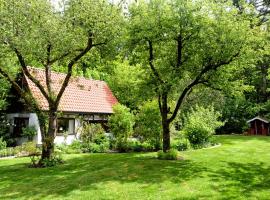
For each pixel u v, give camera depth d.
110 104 32.03
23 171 16.02
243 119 41.19
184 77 17.23
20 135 25.88
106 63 19.75
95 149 23.58
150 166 15.93
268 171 14.93
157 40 17.11
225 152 21.38
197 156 19.39
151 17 16.36
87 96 30.23
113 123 25.06
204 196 10.86
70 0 15.86
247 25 16.38
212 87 17.88
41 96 25.17
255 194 11.05
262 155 20.03
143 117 24.00
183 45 17.64
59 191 11.94
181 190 11.62
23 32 14.79
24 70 16.88
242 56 16.61
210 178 13.38
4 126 25.38
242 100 42.44
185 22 16.23
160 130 23.56
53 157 18.02
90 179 13.57
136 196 11.04
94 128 26.22
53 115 17.78
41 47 15.23
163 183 12.62
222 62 16.75
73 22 16.25
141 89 17.70
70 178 14.04
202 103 38.41
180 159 18.05
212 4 16.38
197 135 25.06
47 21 15.10
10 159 20.27
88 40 16.91
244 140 31.05
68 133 27.11
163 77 17.06
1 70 16.64
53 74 29.33
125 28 16.91
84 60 19.27
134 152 23.17
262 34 17.23
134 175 14.07
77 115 27.80
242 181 12.88
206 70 17.00
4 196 11.55
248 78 40.34
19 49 15.02
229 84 17.30
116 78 36.56
